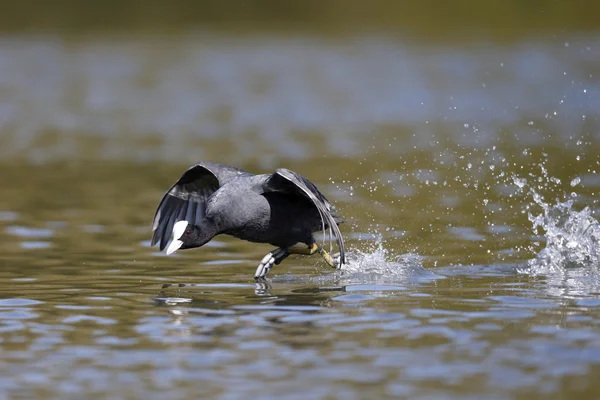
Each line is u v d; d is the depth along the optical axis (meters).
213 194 11.22
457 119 30.28
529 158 22.50
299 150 24.75
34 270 12.38
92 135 28.55
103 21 56.16
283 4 59.50
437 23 54.56
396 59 44.97
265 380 7.49
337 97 35.88
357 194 18.45
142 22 55.94
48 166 23.05
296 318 9.44
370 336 8.70
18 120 31.75
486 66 41.75
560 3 55.72
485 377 7.49
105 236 14.98
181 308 9.98
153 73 42.53
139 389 7.33
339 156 23.56
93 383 7.48
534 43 47.41
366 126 29.42
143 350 8.35
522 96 34.41
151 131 29.25
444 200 17.73
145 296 10.64
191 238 10.99
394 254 13.20
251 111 33.38
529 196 17.92
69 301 10.39
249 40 51.34
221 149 25.20
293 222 11.19
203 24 55.78
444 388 7.25
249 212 10.89
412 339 8.58
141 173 21.86
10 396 7.21
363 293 10.70
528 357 7.99
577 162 21.70
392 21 55.97
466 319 9.30
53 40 51.16
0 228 15.62
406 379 7.46
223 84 39.62
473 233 14.73
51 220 16.41
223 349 8.35
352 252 13.35
